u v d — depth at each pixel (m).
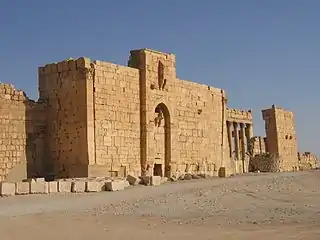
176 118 60.75
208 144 67.31
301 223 28.12
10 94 48.28
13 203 34.03
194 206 36.66
